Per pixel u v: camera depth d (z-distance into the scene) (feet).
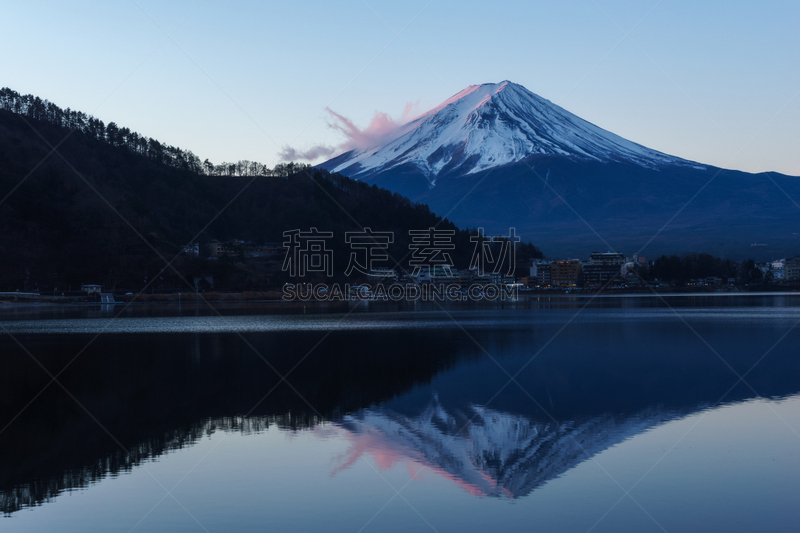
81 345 217.77
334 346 210.18
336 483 71.77
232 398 118.73
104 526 60.49
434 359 173.17
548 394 120.78
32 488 70.49
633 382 132.67
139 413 106.63
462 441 88.63
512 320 348.18
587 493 68.33
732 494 66.95
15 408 111.04
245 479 73.20
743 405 108.68
